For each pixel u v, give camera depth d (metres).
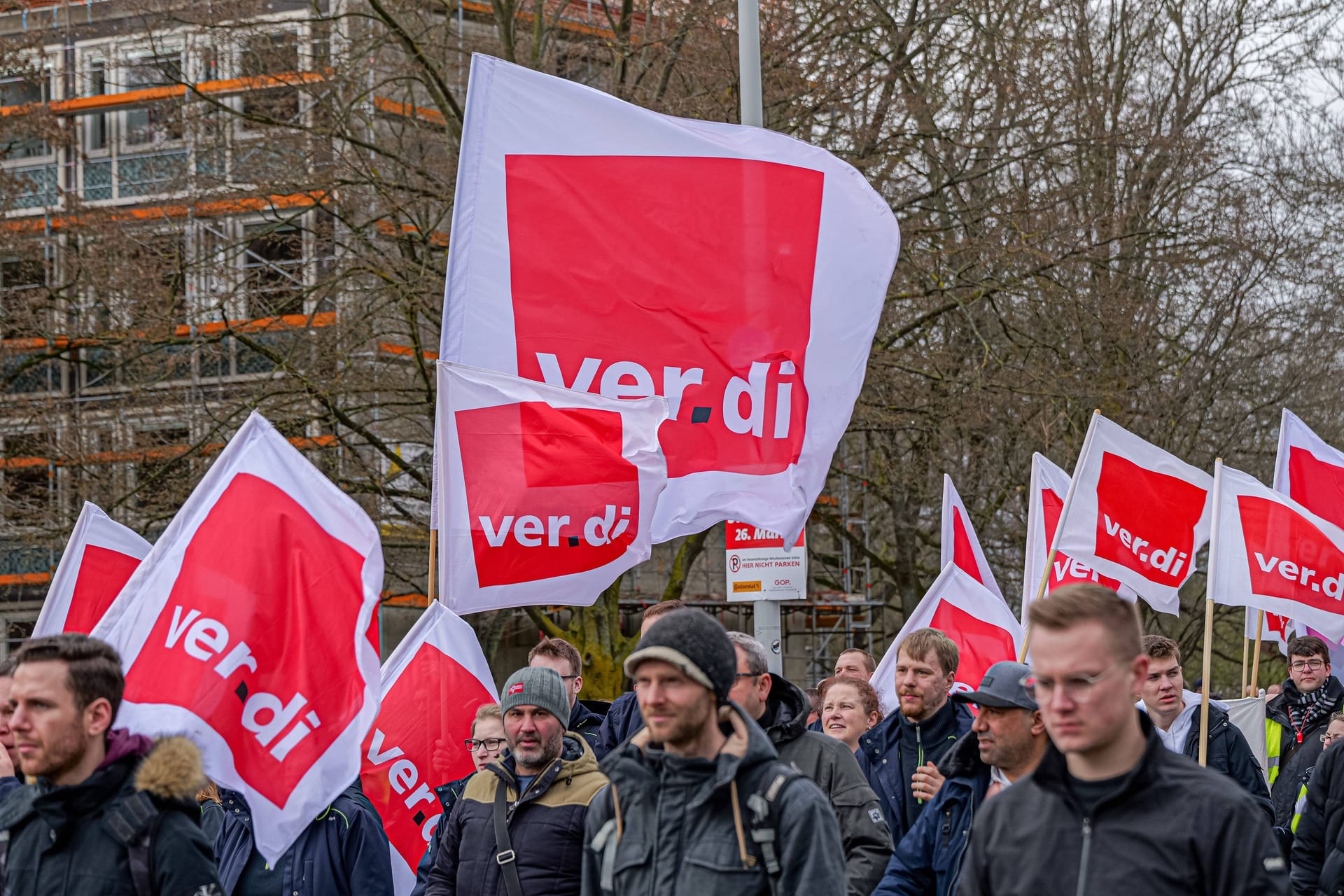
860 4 42.41
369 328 40.66
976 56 43.69
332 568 12.03
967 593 20.80
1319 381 49.25
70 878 8.82
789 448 17.61
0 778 11.98
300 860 13.02
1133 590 19.69
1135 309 44.34
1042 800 7.70
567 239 17.14
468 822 12.66
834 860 8.64
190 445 41.78
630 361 17.22
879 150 41.66
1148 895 7.25
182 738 9.22
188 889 8.81
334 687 11.84
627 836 9.06
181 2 43.50
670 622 8.87
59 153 59.50
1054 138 44.50
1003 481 46.81
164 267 42.47
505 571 15.34
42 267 48.62
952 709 13.98
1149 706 17.20
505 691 12.70
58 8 54.94
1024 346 43.47
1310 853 13.63
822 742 12.16
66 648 9.12
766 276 17.69
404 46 40.97
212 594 11.80
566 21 45.56
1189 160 45.72
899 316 44.00
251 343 41.75
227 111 41.34
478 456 15.40
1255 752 21.94
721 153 17.66
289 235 47.41
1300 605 19.12
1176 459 19.77
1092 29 48.22
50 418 43.47
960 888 8.02
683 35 41.03
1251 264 47.22
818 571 60.22
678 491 17.20
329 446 41.53
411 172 41.56
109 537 17.66
